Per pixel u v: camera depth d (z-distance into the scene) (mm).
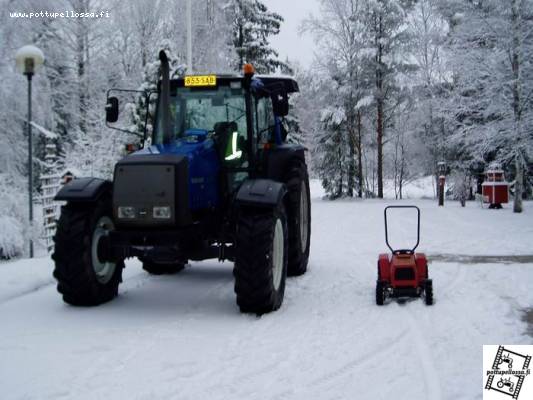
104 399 4234
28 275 8609
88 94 25438
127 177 6648
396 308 6797
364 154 35969
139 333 5883
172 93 7848
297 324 6203
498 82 19812
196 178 6875
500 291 7562
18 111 15523
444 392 4309
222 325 6180
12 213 14266
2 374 4742
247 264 6422
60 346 5469
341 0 32656
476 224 15625
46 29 18641
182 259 6762
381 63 32188
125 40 28344
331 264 9867
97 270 7090
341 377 4652
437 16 30266
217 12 30453
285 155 8398
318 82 33562
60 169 19422
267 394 4309
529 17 20078
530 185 27234
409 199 31094
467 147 24328
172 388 4430
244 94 7672
